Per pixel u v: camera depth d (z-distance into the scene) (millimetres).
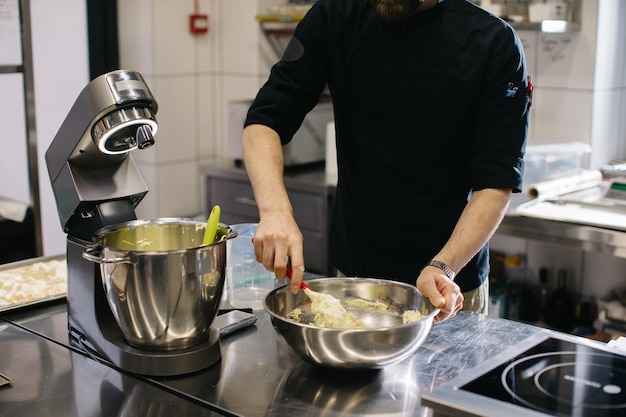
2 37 3408
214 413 1199
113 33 3947
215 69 4273
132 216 1556
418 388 1260
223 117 4309
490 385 1100
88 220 1522
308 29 1893
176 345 1354
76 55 3781
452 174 1873
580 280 3291
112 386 1305
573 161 3096
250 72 4129
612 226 2541
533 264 3400
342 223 2031
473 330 1505
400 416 1171
